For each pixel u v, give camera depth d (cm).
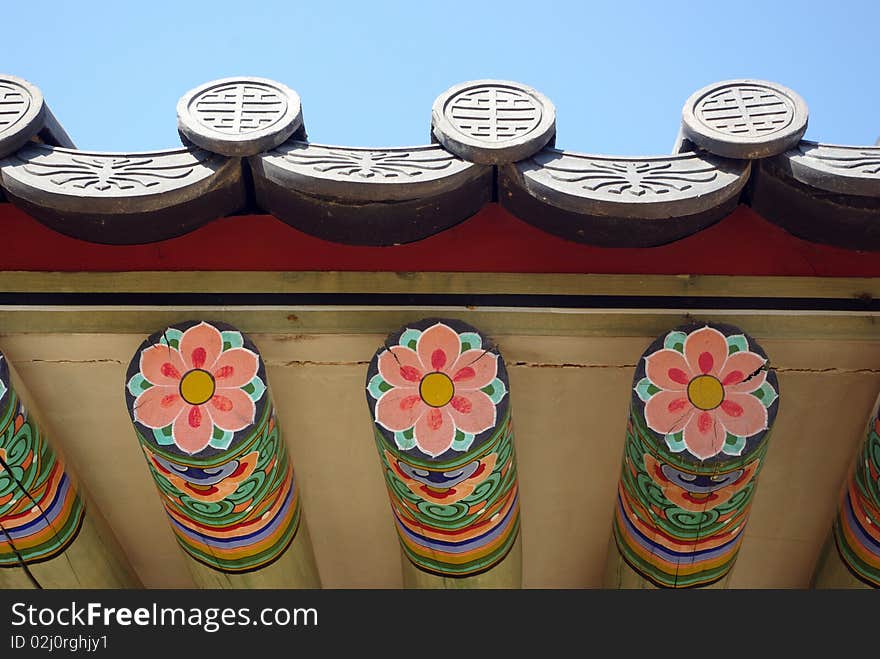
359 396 416
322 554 461
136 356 378
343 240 356
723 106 350
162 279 399
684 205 332
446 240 399
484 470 376
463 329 381
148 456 375
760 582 463
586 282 398
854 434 422
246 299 398
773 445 428
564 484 439
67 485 411
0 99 348
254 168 347
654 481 382
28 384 410
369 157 343
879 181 330
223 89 354
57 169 338
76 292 399
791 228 357
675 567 408
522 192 349
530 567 462
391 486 391
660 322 397
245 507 390
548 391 414
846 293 397
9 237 399
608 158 346
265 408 374
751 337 382
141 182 337
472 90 355
